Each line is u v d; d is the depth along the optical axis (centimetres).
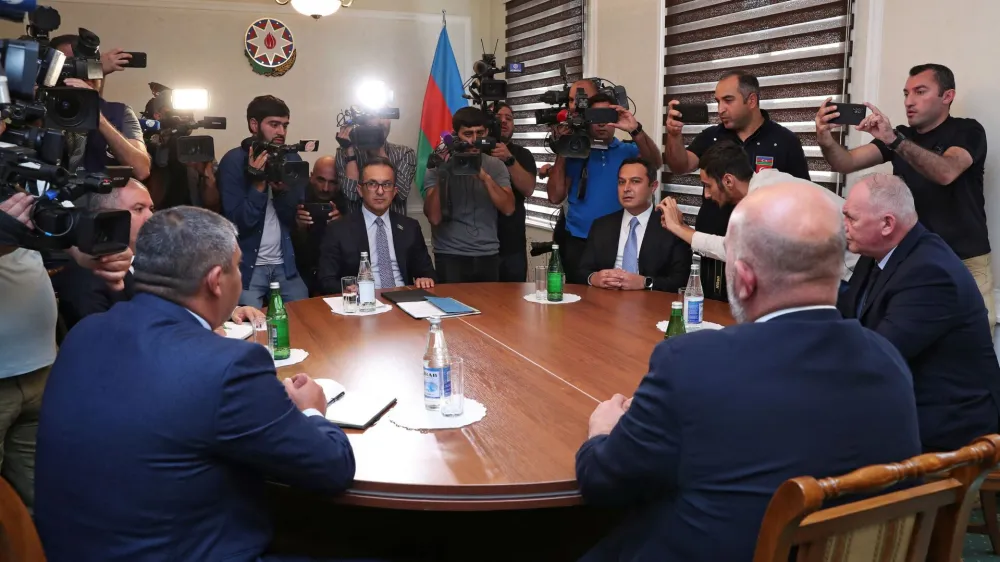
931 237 203
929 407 202
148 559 126
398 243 353
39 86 174
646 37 436
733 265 124
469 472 144
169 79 529
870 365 114
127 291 248
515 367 209
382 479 142
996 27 258
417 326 258
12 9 169
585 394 187
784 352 112
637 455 118
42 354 205
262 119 362
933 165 253
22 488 214
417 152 595
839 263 117
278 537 171
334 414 172
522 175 415
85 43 243
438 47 580
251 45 541
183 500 126
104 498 126
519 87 586
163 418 124
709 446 111
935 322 195
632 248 332
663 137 429
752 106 323
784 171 321
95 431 126
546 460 149
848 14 315
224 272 142
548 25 536
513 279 436
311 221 393
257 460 129
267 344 228
